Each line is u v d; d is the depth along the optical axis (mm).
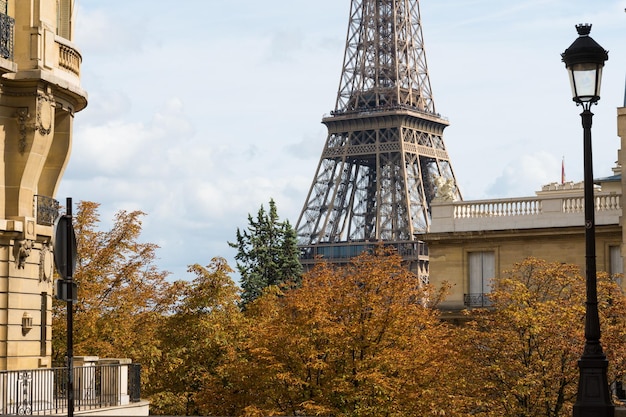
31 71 69750
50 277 74625
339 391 88875
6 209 70375
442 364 90938
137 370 74188
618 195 127250
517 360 92625
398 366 89812
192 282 112625
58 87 72375
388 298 95688
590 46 44375
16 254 69938
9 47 69500
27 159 70562
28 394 67250
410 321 92875
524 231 130375
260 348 92062
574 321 93000
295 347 91562
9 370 64438
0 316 69062
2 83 69562
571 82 44625
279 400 92688
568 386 93312
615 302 97375
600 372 42969
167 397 105938
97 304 104312
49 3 72500
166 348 109625
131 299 106812
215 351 110062
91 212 108125
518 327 93125
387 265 97938
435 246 136000
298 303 93688
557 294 102375
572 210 129375
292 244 193125
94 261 106125
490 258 133375
